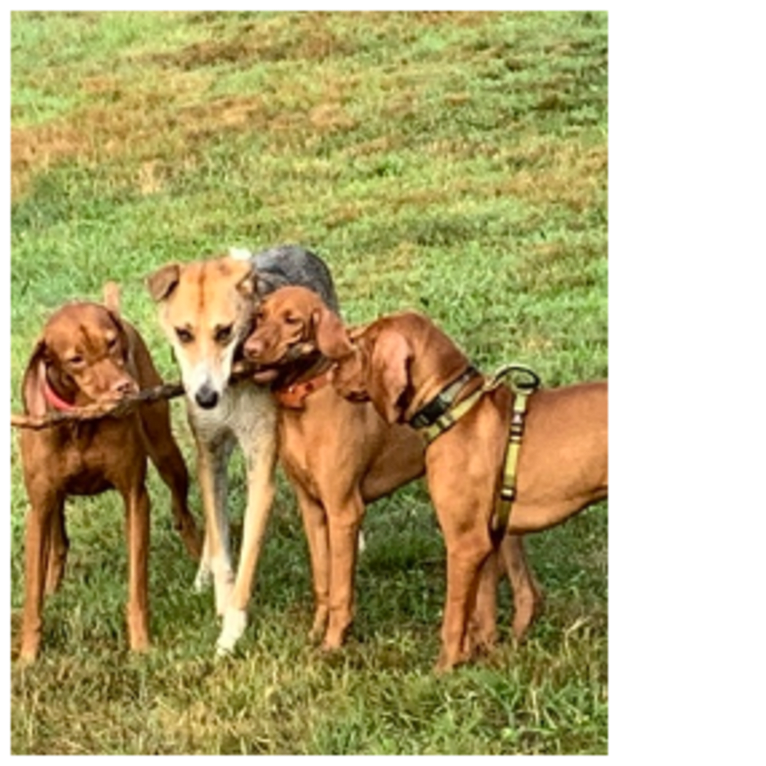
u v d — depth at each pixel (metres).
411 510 5.47
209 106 9.26
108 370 4.52
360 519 4.69
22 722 4.59
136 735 4.56
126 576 5.23
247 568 4.77
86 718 4.62
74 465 4.64
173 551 5.38
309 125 8.93
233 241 7.80
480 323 6.69
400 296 6.96
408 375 4.45
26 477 4.70
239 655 4.75
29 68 9.90
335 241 7.62
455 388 4.46
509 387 4.54
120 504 5.65
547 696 4.52
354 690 4.58
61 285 7.53
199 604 4.99
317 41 9.82
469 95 8.98
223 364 4.57
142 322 6.90
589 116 8.64
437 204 7.86
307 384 4.61
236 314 4.59
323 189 8.23
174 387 4.65
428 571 5.18
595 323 6.62
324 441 4.62
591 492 4.47
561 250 7.27
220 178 8.48
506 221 7.62
